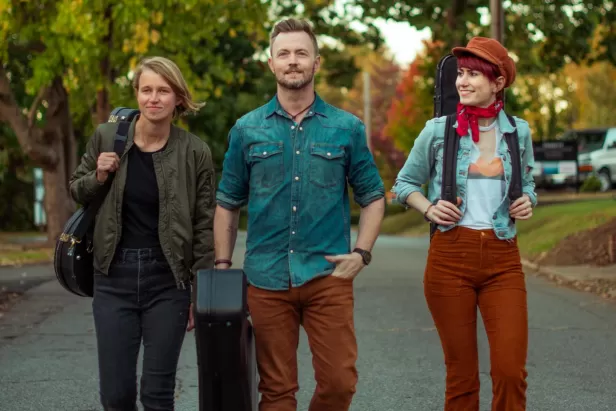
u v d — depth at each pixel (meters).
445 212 5.13
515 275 5.14
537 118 62.44
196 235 5.18
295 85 5.01
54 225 27.92
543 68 33.69
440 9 31.83
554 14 31.28
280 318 5.12
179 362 9.04
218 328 4.40
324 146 5.07
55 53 24.58
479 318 11.57
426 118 46.03
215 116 47.50
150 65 5.03
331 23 32.97
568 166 39.94
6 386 8.02
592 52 34.47
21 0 24.25
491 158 5.18
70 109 29.30
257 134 5.10
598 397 7.48
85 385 8.05
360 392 7.69
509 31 31.88
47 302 13.70
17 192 52.72
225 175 5.24
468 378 5.25
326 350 5.09
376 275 17.34
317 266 5.08
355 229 49.59
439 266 5.20
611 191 40.00
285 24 5.06
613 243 18.45
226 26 25.52
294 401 5.17
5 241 35.75
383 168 83.12
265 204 5.08
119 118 5.10
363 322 11.49
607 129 41.84
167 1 23.12
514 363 5.01
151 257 5.05
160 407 5.06
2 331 11.02
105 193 5.06
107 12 24.44
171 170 5.07
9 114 27.34
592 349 9.59
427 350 9.56
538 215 27.89
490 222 5.13
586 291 14.68
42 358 9.31
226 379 4.48
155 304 5.08
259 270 5.11
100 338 5.04
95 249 5.06
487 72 5.11
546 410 7.08
